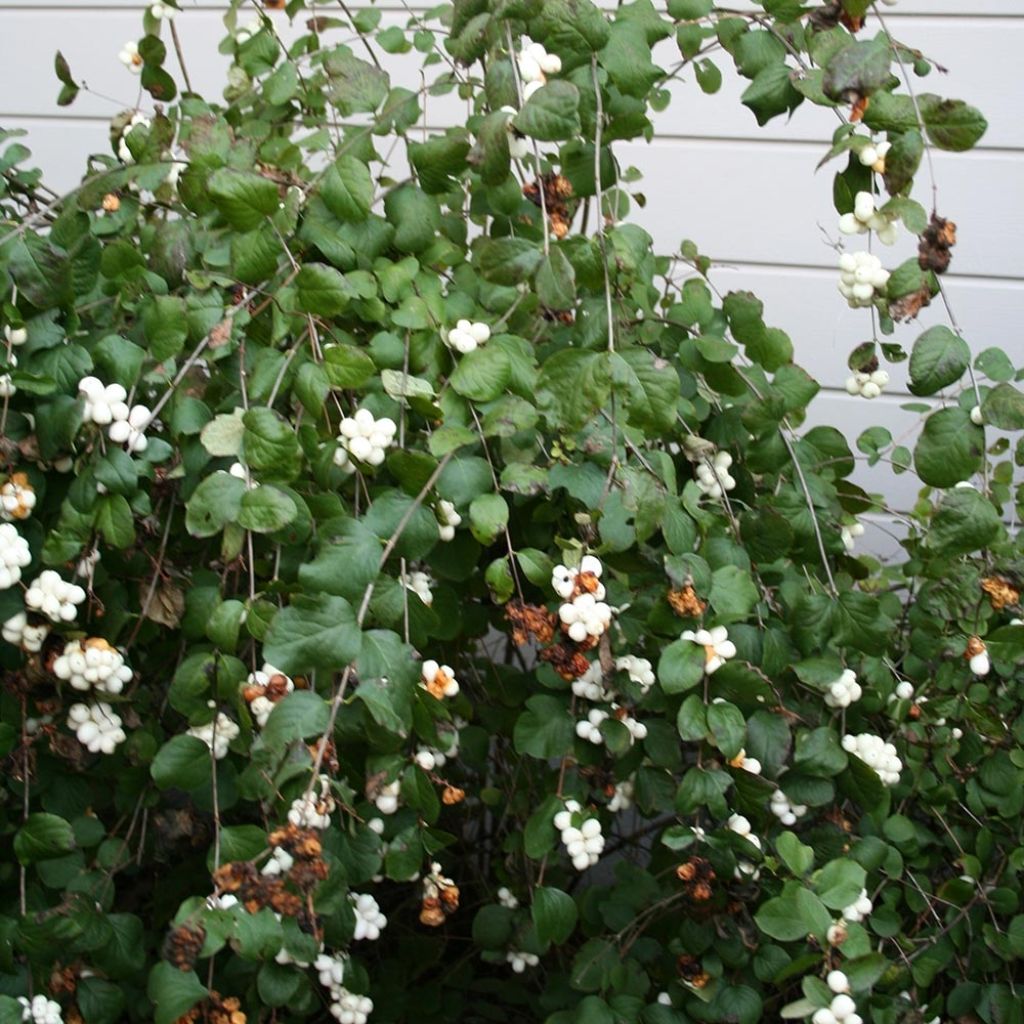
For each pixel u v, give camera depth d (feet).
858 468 9.57
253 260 5.20
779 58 5.57
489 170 4.87
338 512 5.00
